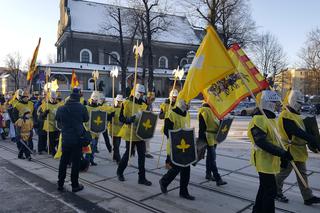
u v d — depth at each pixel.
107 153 10.16
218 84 5.96
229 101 5.91
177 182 6.92
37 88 28.50
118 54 51.59
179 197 5.98
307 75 61.19
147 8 39.28
